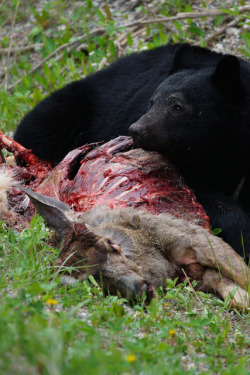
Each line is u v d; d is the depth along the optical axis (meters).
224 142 10.67
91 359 5.19
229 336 7.32
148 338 6.54
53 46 17.98
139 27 18.27
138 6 19.17
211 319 7.40
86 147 10.77
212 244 8.28
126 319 6.92
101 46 17.36
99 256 7.64
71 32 19.16
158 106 10.55
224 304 7.79
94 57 16.94
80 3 20.23
